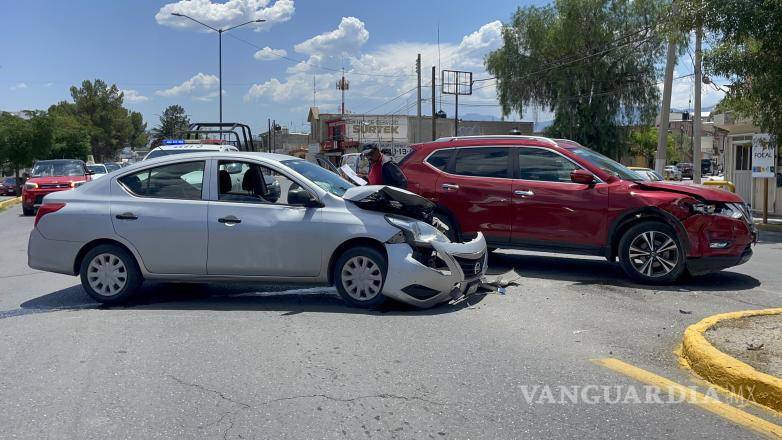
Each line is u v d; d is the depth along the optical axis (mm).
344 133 63219
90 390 4566
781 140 16594
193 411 4207
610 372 4883
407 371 4914
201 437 3838
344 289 6883
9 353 5426
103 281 7191
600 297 7328
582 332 5910
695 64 22953
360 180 8453
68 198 7332
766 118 16422
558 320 6332
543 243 8570
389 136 63719
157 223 7035
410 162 9562
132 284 7152
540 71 38656
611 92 37250
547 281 8258
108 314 6793
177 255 7031
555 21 38094
